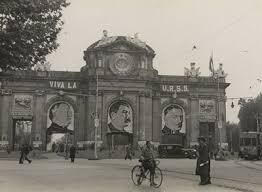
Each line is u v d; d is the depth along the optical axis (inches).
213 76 3346.5
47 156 2642.7
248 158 2481.5
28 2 732.0
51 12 796.6
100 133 3029.0
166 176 1066.7
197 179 974.4
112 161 2107.5
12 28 746.8
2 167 1462.8
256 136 2568.9
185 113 3280.0
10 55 783.1
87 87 3152.1
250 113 4284.0
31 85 3122.5
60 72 3166.8
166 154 2620.6
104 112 3061.0
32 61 831.7
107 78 3070.9
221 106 3316.9
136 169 878.4
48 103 3139.8
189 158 2576.3
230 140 5128.0
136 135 3063.5
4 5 709.3
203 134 3324.3
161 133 3230.8
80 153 2834.6
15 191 739.4
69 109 3164.4
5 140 3034.0
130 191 733.9
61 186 818.8
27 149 1792.6
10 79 905.5
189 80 3297.2
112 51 3107.8
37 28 772.0
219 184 851.4
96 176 1059.3
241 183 879.1
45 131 3112.7
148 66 3159.5
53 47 824.3
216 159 2383.1
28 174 1127.6
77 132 3142.2
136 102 3100.4
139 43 3144.7
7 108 3073.3
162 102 3267.7
